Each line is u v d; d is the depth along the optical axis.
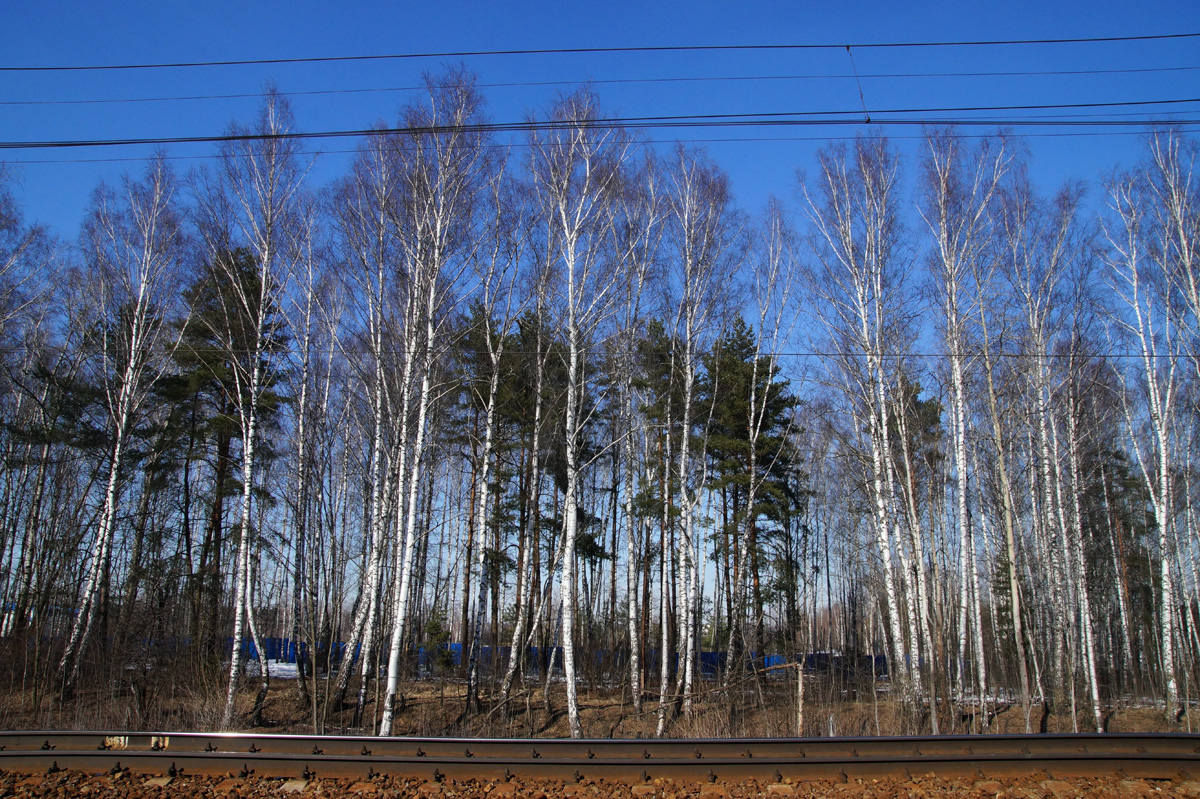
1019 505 28.05
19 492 25.53
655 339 24.17
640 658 26.55
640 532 30.80
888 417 23.41
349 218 19.03
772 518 29.72
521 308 20.27
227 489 24.61
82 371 26.66
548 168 19.94
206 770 8.80
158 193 23.27
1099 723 20.16
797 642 30.52
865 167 21.53
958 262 21.03
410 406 19.48
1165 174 21.27
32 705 18.22
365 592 22.28
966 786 8.07
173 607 24.17
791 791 7.97
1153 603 30.80
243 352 22.81
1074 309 22.59
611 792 8.03
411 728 19.05
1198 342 21.14
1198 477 27.17
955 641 28.12
